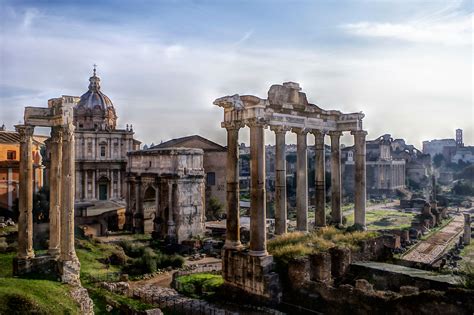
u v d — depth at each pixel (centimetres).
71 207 3388
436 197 13725
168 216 7144
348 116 4366
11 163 7350
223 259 3634
